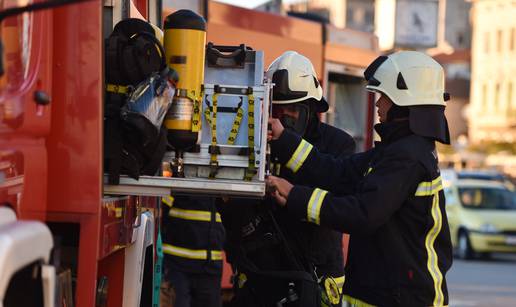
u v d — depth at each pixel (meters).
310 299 7.48
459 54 130.12
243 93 6.30
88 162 5.53
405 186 6.40
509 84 116.12
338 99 17.25
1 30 4.61
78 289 5.53
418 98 6.56
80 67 5.53
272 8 16.97
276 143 7.27
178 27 6.18
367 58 17.53
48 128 5.43
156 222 8.93
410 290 6.43
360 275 6.64
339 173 7.29
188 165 6.29
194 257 10.73
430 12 29.23
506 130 115.25
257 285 7.81
